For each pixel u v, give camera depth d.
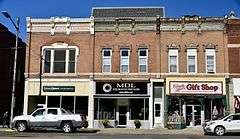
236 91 36.25
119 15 43.41
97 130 32.44
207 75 36.53
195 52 37.03
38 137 23.39
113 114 37.09
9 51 42.91
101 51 37.72
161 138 24.30
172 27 37.44
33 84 37.84
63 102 37.56
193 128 35.06
